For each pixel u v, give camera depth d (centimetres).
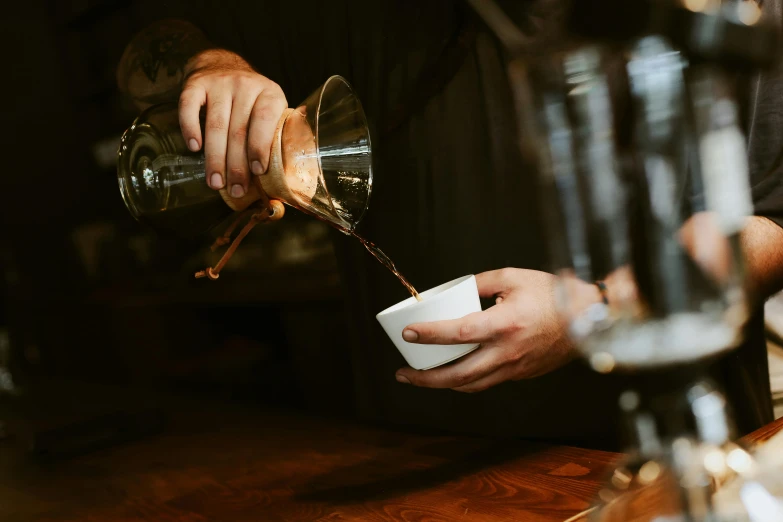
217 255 336
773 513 55
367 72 141
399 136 140
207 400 148
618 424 127
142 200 91
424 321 88
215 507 92
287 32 150
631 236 52
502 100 129
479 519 76
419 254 142
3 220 431
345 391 268
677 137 49
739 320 53
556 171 53
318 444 110
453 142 135
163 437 127
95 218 437
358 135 91
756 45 46
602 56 49
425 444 103
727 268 51
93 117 425
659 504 60
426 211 140
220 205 90
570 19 49
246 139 83
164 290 354
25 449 131
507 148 130
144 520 91
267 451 111
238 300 295
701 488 57
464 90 133
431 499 83
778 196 100
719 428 59
